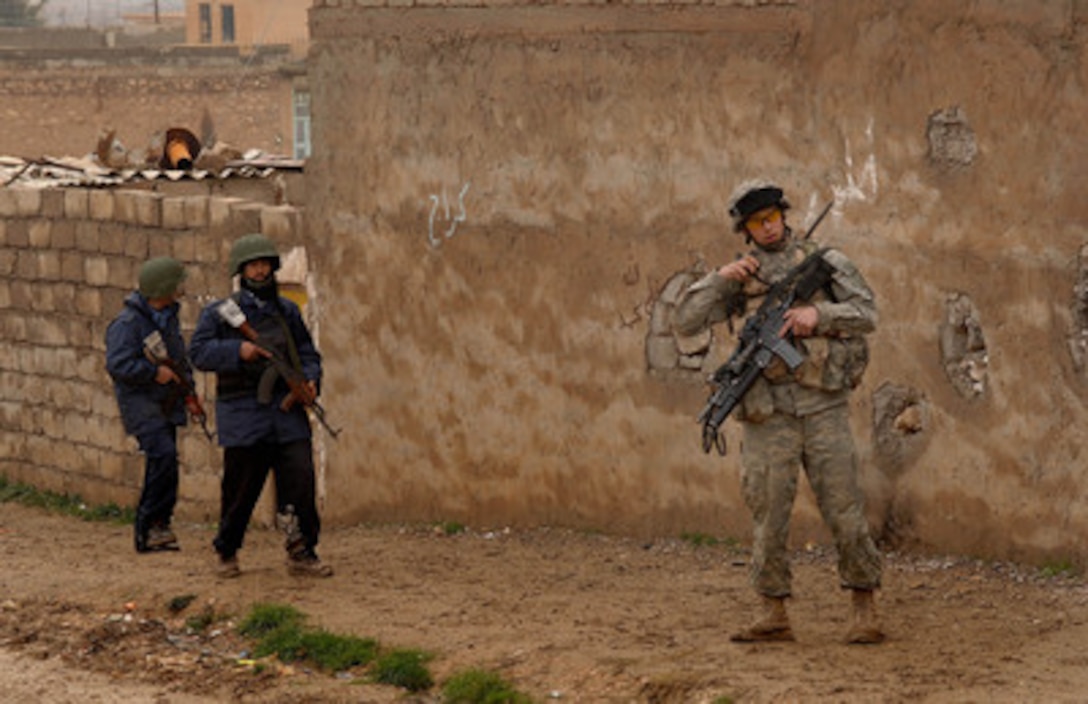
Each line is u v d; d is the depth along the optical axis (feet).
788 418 25.77
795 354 25.38
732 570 32.60
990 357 30.68
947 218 31.17
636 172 35.12
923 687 23.70
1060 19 29.50
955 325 31.24
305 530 33.12
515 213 36.88
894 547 32.19
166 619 31.65
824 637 26.86
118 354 35.94
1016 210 30.27
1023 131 30.09
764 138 33.37
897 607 28.68
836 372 25.59
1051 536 30.12
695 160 34.32
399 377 38.99
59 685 27.86
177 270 36.45
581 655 26.68
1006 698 23.12
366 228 39.19
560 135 36.09
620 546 35.29
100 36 206.80
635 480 35.70
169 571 34.71
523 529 37.40
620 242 35.47
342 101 39.24
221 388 32.53
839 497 25.76
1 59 180.24
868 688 23.71
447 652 27.76
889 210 31.86
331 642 28.58
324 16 39.22
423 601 31.14
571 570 33.42
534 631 28.53
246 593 32.14
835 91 32.37
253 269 32.19
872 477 32.37
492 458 37.76
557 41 35.88
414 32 37.93
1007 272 30.42
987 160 30.55
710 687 24.30
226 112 188.44
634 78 34.91
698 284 26.18
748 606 29.55
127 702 26.89
